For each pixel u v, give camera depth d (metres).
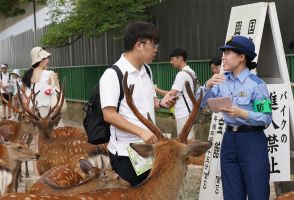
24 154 6.45
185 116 7.04
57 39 13.84
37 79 7.91
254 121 4.34
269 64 5.41
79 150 6.40
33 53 7.98
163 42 11.27
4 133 7.96
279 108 5.03
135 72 3.96
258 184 4.41
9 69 25.20
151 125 3.81
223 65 4.71
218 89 4.61
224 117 4.58
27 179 6.63
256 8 5.18
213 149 5.44
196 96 4.74
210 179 5.45
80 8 12.36
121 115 3.93
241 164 4.48
